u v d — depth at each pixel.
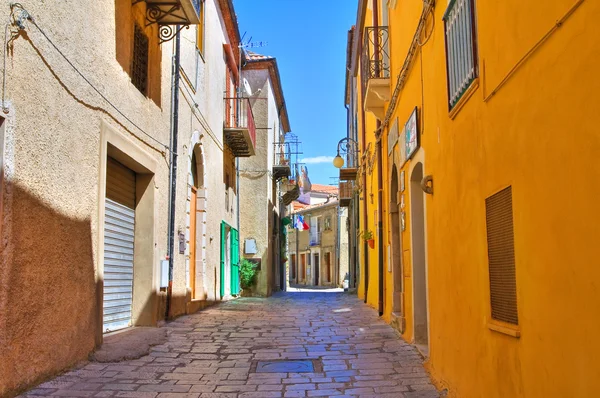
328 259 42.78
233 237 18.52
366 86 9.90
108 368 5.76
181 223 10.53
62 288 5.41
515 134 3.30
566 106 2.61
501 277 3.61
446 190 5.22
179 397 4.84
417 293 7.28
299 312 11.65
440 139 5.48
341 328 8.88
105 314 7.43
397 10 8.59
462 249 4.63
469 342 4.39
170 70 9.81
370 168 13.98
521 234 3.21
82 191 5.95
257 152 21.72
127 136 7.51
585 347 2.42
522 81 3.19
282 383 5.36
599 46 2.29
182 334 8.05
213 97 14.12
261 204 21.41
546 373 2.84
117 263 7.89
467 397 4.39
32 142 4.82
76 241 5.77
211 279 13.89
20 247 4.60
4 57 4.35
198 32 12.52
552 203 2.76
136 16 7.89
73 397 4.64
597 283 2.31
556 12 2.71
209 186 13.61
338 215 39.25
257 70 22.69
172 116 9.86
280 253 28.55
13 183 4.48
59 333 5.34
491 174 3.80
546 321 2.85
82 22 5.93
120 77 7.21
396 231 9.43
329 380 5.48
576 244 2.50
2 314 4.32
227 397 4.88
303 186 32.25
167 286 9.29
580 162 2.46
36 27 4.84
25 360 4.67
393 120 9.18
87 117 6.09
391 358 6.47
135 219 8.68
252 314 11.13
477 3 4.09
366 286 15.00
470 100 4.34
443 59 5.32
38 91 4.91
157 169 8.98
